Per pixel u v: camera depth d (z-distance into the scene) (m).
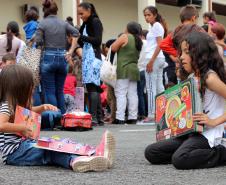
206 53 4.78
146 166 4.88
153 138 7.48
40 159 4.82
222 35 8.67
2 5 16.84
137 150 6.05
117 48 10.66
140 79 11.27
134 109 10.93
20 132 4.76
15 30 10.28
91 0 20.06
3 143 4.91
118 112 10.82
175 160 4.66
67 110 10.30
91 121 9.13
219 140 4.79
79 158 4.55
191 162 4.65
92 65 9.87
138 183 4.02
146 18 10.63
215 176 4.31
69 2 16.98
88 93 10.06
